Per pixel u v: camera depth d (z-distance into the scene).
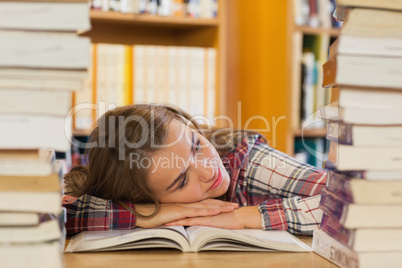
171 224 1.12
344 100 0.78
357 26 0.76
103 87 2.50
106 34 2.74
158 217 1.12
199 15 2.59
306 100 2.71
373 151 0.79
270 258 0.92
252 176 1.51
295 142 2.77
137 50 2.54
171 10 2.55
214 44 2.65
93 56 2.48
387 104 0.79
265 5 2.82
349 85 0.78
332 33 2.72
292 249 0.97
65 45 0.75
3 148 0.75
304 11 2.70
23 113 0.75
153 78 2.57
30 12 0.74
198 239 0.97
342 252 0.85
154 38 2.86
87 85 2.48
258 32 2.89
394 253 0.80
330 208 0.90
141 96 2.55
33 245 0.77
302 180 1.40
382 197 0.80
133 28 2.80
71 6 0.74
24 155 0.76
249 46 2.98
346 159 0.79
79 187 1.37
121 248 0.97
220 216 1.13
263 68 2.86
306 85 2.71
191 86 2.62
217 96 2.63
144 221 1.12
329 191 0.92
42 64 0.75
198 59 2.62
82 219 1.10
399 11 0.77
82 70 0.76
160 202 1.21
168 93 2.59
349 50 0.77
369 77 0.77
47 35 0.75
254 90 2.95
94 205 1.13
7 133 0.74
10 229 0.76
